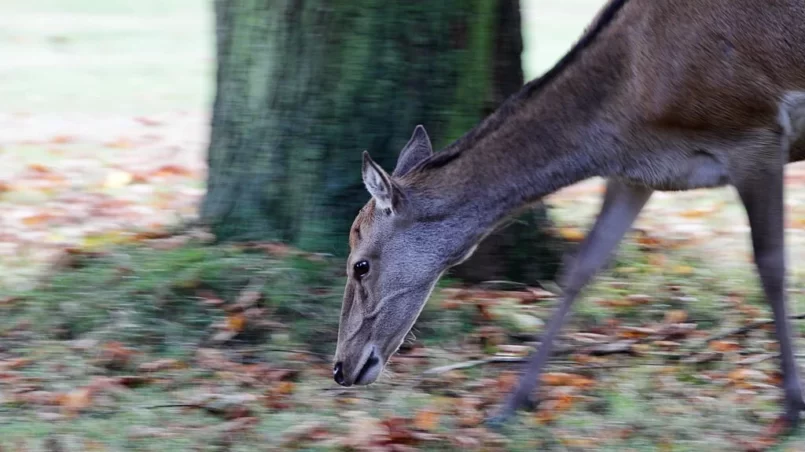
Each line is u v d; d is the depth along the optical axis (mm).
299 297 11727
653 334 11930
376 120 12289
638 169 10398
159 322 11586
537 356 10430
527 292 12688
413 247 10188
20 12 38281
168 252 12547
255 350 11352
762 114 10055
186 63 29500
